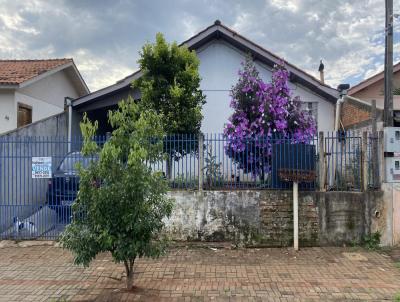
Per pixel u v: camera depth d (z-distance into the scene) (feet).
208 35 40.65
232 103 34.32
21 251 26.30
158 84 33.88
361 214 27.07
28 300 18.31
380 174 27.50
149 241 18.17
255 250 26.53
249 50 40.86
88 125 18.02
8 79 40.16
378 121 32.17
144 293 18.97
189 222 27.50
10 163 29.37
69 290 19.56
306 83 40.83
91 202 17.46
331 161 27.86
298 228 27.04
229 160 28.63
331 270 22.43
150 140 19.10
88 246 17.34
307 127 33.81
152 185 18.17
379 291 19.26
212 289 19.62
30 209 29.07
